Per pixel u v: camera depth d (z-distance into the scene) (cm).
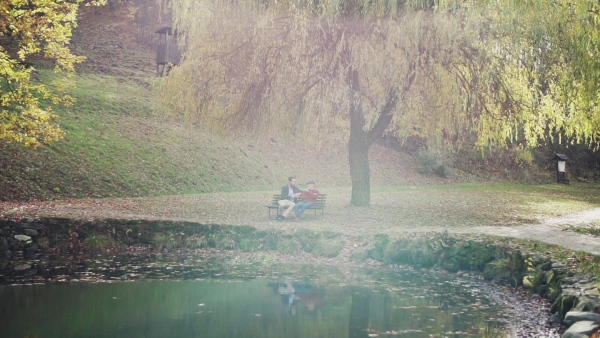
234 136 2034
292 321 900
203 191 2758
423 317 932
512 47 1620
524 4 1498
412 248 1410
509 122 1903
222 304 1011
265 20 1638
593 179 4988
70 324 867
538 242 1277
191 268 1361
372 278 1265
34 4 1681
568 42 1577
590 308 819
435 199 2538
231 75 1820
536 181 4600
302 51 1650
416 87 1731
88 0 4984
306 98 1786
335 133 2062
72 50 4194
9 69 1572
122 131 2991
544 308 985
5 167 2217
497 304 1025
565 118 1884
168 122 3356
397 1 1603
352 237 1509
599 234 1438
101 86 3606
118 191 2417
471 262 1307
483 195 2881
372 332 841
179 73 1836
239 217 1811
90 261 1445
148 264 1410
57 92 3169
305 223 1688
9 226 1536
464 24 1562
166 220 1652
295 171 3503
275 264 1423
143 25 4922
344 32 1609
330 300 1050
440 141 1986
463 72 1809
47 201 2086
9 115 1623
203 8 1752
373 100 1662
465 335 826
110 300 1033
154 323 880
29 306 983
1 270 1320
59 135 1697
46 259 1467
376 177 3794
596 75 1583
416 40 1519
